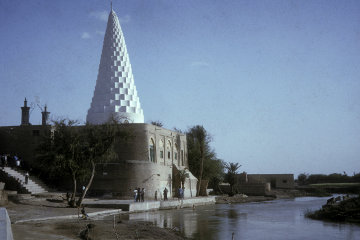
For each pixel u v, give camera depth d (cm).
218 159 7550
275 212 4394
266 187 9069
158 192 5112
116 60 6706
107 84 6562
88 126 3788
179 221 3316
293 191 10025
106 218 3222
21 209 3133
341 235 2656
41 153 3775
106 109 6384
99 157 3750
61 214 2983
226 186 8475
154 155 5519
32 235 1914
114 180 4853
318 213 3881
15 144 5103
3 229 1184
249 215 3991
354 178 13750
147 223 3014
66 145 3625
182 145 6588
